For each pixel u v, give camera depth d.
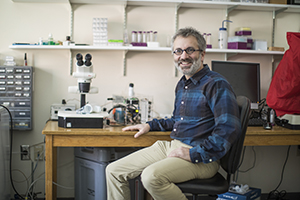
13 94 2.53
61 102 2.67
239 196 2.46
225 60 2.80
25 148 2.65
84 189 2.37
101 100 2.72
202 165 1.72
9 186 2.44
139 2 2.59
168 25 2.75
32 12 2.60
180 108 1.88
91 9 2.66
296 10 2.81
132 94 2.47
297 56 2.30
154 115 2.75
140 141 2.08
